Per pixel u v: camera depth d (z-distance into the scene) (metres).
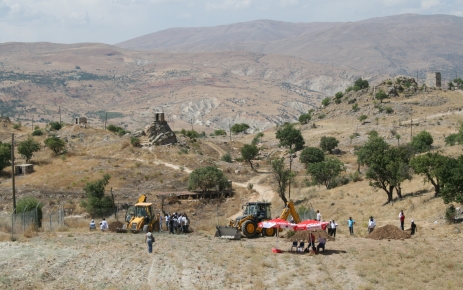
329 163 81.50
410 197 57.16
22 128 156.50
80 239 41.94
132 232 47.91
